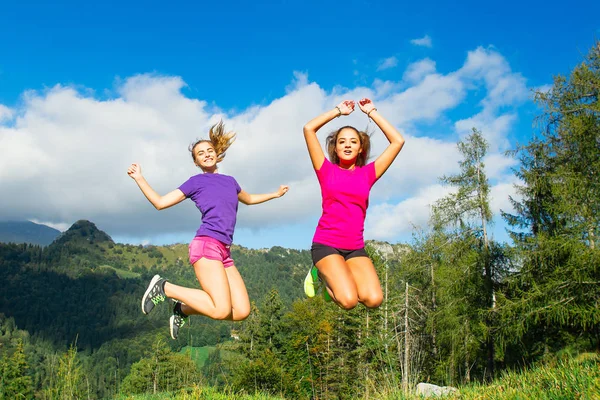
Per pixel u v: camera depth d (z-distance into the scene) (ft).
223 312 13.56
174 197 14.39
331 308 80.64
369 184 14.34
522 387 12.66
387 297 65.41
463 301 65.10
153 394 22.84
